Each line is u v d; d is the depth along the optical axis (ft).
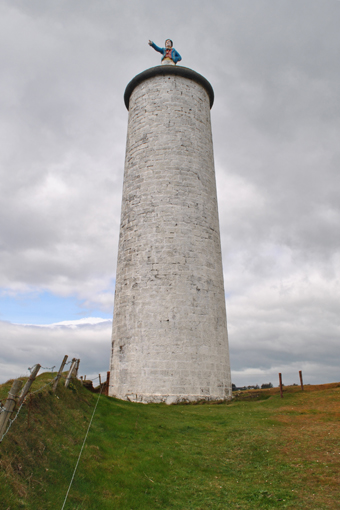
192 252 65.10
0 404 20.36
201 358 59.21
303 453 33.17
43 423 28.43
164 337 59.00
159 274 62.85
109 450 31.01
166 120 74.18
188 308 61.21
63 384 39.93
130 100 83.05
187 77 79.15
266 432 39.91
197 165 72.38
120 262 68.85
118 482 25.72
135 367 58.65
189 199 68.69
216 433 40.22
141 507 23.04
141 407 49.32
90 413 38.47
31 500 19.10
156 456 31.86
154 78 78.59
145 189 69.56
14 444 22.50
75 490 22.62
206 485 27.58
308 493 25.71
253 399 62.08
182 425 42.34
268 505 24.31
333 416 46.11
